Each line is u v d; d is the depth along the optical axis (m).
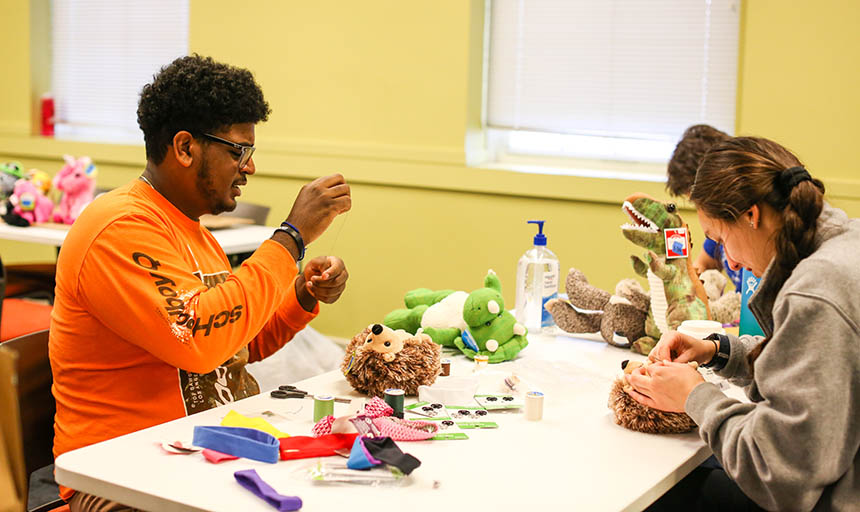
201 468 1.11
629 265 3.31
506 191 3.48
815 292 1.07
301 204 1.49
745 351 1.44
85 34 4.60
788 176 1.15
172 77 1.40
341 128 3.84
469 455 1.18
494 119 3.70
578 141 3.60
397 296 3.80
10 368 1.34
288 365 2.95
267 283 1.41
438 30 3.58
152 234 1.35
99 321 1.35
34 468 1.44
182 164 1.42
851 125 2.94
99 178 4.39
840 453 1.05
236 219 3.25
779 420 1.07
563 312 1.93
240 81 1.44
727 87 3.25
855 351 1.05
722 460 1.15
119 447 1.18
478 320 1.69
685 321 1.67
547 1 3.52
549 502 1.03
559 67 3.54
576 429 1.32
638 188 3.23
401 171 3.69
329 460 1.14
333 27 3.79
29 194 3.07
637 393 1.30
